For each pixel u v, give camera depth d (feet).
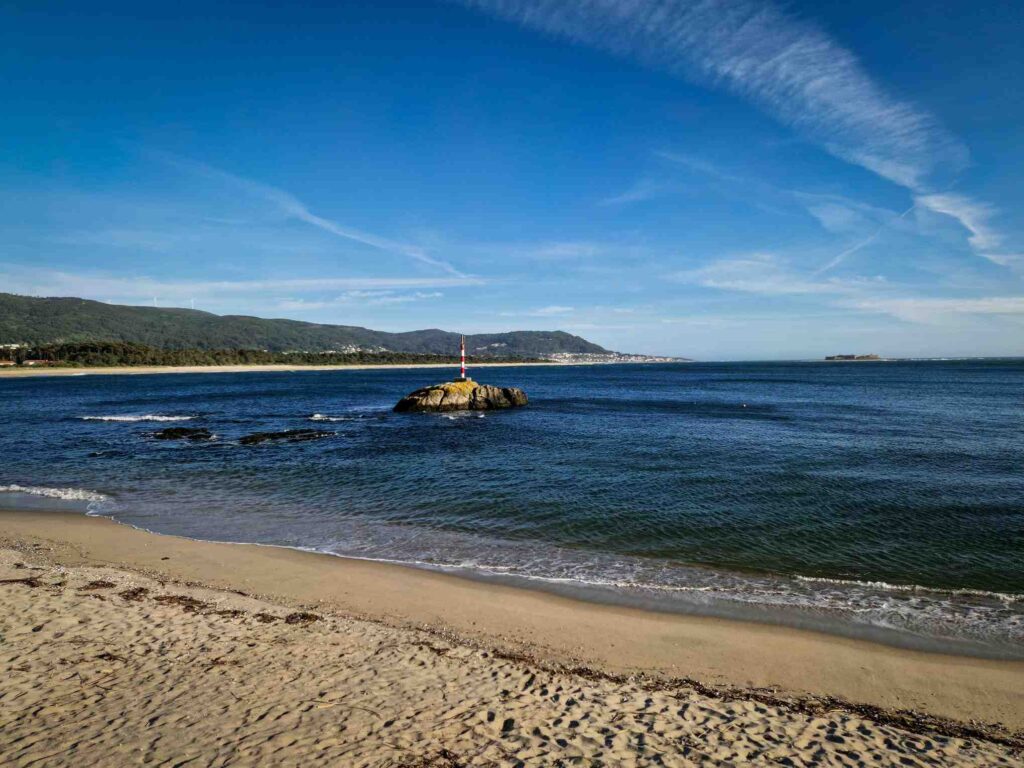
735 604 32.12
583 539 43.21
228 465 74.23
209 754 17.28
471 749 18.02
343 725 19.22
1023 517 47.55
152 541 42.68
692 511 49.90
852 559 38.86
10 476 68.39
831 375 402.52
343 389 270.46
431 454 80.69
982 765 18.30
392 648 25.91
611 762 17.49
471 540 43.21
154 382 340.18
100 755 17.07
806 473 64.69
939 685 24.07
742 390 237.86
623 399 188.55
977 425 107.65
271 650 25.21
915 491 56.13
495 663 24.76
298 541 43.19
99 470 71.56
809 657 26.30
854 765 17.94
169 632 26.73
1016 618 30.48
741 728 20.02
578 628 28.94
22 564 36.63
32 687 21.11
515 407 158.30
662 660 25.84
